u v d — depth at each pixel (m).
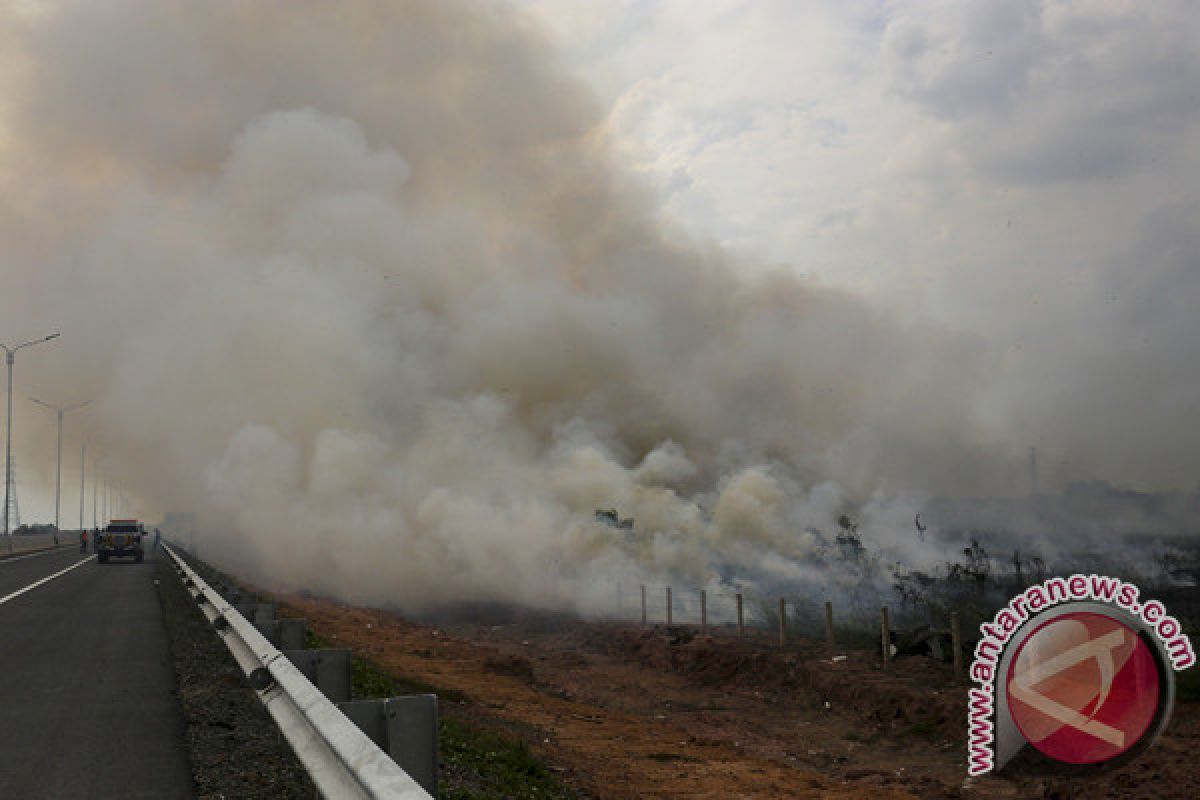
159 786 6.31
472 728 12.05
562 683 22.73
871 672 19.59
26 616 19.53
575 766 12.10
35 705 9.45
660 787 11.93
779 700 19.94
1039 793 12.36
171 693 10.19
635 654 26.70
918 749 15.30
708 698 20.92
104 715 8.91
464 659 22.66
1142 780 11.62
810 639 24.80
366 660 17.25
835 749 15.95
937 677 18.30
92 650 13.93
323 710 4.29
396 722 4.19
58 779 6.50
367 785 3.11
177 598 24.55
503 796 8.84
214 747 7.55
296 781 6.57
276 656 6.20
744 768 13.77
